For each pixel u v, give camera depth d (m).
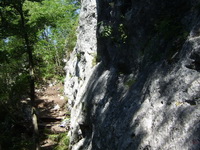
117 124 3.92
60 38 17.33
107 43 5.90
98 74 6.72
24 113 11.42
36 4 15.30
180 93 2.71
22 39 7.57
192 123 2.29
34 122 7.15
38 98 15.94
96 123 5.23
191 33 3.00
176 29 3.40
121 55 5.10
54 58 20.64
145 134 2.96
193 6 3.27
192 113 2.37
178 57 3.08
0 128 9.20
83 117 6.50
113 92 4.97
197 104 2.41
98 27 6.62
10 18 7.13
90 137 5.95
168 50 3.41
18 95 9.94
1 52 6.78
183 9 3.44
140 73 4.19
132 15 4.54
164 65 3.33
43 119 11.87
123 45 4.99
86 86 7.57
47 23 7.67
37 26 7.36
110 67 5.85
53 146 8.91
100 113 5.16
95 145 4.85
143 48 4.29
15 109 11.11
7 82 10.50
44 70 9.29
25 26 7.14
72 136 7.30
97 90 5.94
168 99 2.88
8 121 9.79
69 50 17.91
